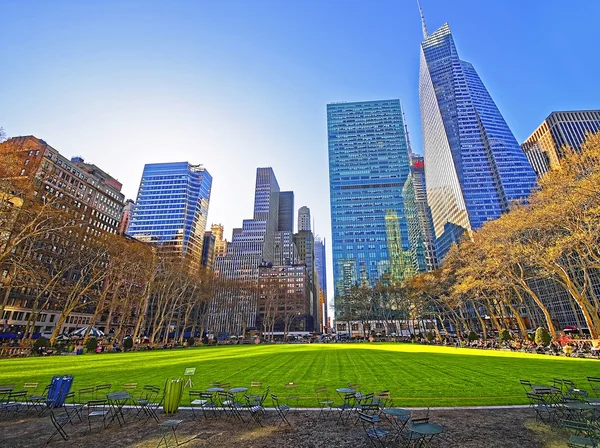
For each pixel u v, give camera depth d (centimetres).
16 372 1983
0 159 2912
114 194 11556
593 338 3181
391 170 17450
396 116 18875
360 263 15412
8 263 3984
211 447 789
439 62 18375
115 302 5681
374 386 1479
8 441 834
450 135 15888
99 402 951
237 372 1994
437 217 17488
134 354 3909
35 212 3406
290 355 3453
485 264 4397
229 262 18212
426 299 7869
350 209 16688
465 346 5106
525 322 9844
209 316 13912
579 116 11581
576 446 730
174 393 1098
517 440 802
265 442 822
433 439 814
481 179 14400
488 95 17338
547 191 3073
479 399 1209
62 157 9038
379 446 785
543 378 1627
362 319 10162
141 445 808
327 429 916
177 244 16250
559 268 3438
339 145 18425
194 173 18525
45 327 8181
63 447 795
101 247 4816
